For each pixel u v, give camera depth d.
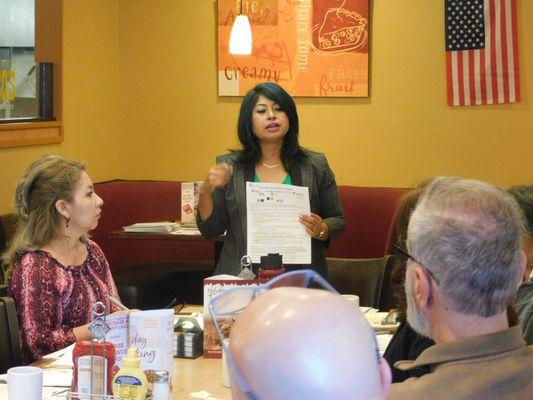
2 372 2.65
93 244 3.17
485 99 5.86
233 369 0.86
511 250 1.45
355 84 6.04
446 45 5.88
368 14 5.97
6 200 5.17
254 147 3.65
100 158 6.27
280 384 0.82
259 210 3.51
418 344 1.95
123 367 2.11
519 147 5.84
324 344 0.83
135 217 6.28
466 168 5.94
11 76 5.69
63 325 2.92
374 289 3.91
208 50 6.29
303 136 6.18
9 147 5.17
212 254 6.32
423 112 5.98
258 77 6.19
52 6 5.68
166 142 6.43
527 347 1.49
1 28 5.93
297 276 1.18
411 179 6.03
